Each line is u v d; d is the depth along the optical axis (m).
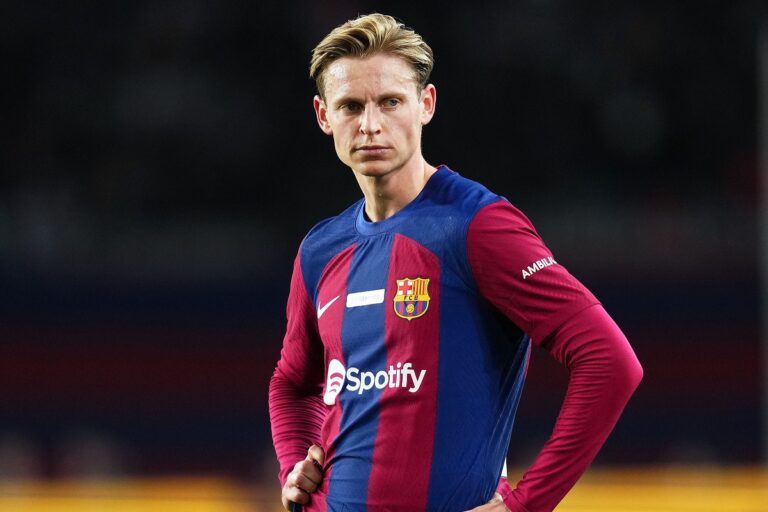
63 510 20.41
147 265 38.75
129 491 24.44
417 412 8.31
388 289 8.54
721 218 40.03
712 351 32.94
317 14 46.44
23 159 46.59
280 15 46.62
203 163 45.25
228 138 45.41
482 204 8.39
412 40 8.59
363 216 9.09
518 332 8.68
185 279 35.66
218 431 32.78
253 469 30.00
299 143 45.38
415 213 8.65
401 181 8.72
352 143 8.52
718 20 46.25
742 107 45.38
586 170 44.97
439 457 8.29
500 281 8.23
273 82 46.22
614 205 43.41
